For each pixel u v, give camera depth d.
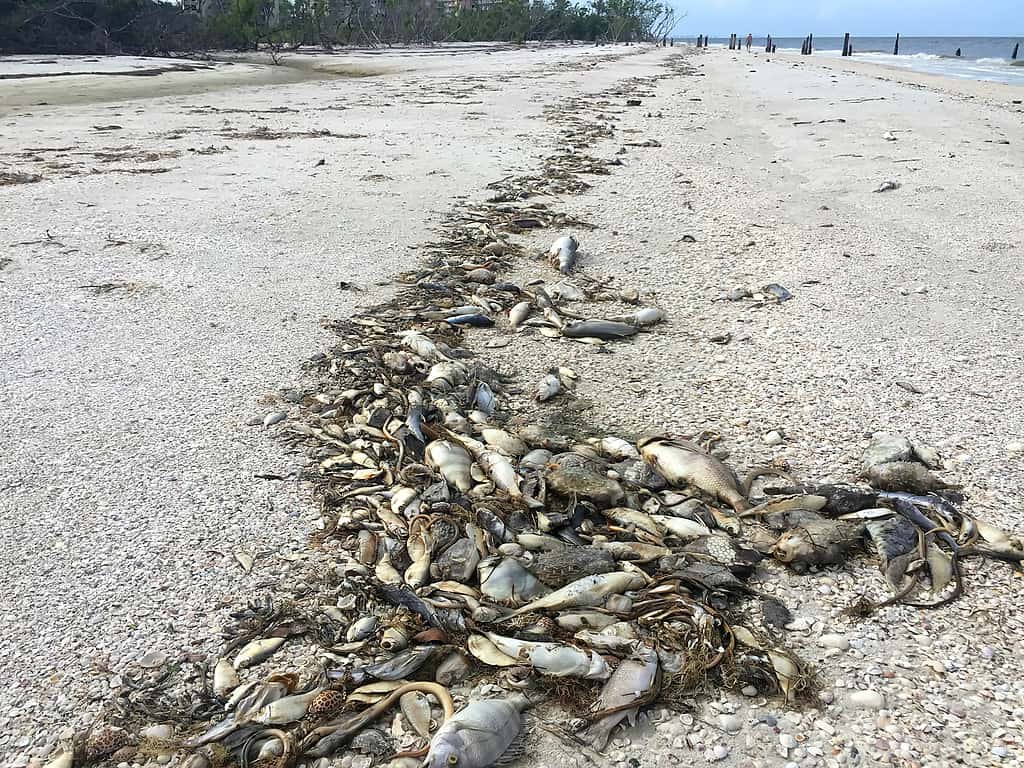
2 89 13.84
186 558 1.92
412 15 42.16
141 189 5.62
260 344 3.05
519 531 2.02
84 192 5.50
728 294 3.72
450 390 2.71
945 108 10.97
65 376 2.76
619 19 53.38
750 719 1.54
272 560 1.92
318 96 12.92
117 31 26.70
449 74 18.61
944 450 2.41
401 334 3.17
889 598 1.85
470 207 5.21
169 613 1.76
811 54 41.88
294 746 1.48
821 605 1.83
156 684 1.60
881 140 8.15
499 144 7.72
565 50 36.25
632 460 2.30
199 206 5.13
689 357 3.06
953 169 6.65
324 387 2.73
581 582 1.82
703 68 22.38
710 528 2.06
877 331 3.28
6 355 2.91
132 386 2.70
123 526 2.02
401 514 2.08
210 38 30.36
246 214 4.93
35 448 2.33
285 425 2.49
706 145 7.98
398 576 1.88
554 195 5.65
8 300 3.42
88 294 3.52
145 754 1.46
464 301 3.57
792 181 6.32
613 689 1.58
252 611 1.77
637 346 3.17
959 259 4.29
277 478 2.22
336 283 3.75
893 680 1.63
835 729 1.52
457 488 2.18
